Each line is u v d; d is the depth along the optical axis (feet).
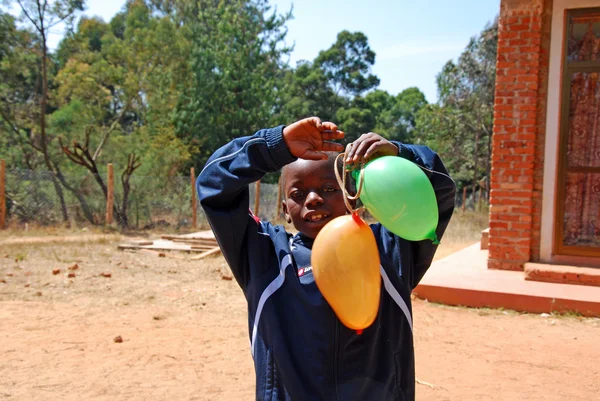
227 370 14.64
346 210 6.05
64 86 74.49
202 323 19.19
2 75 64.03
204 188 5.93
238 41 92.68
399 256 6.33
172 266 30.99
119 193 56.08
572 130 23.47
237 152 5.87
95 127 69.62
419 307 20.83
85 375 14.12
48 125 67.97
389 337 6.04
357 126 142.41
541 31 23.24
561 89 23.16
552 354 15.90
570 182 23.58
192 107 86.02
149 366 14.85
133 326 18.63
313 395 5.65
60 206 53.06
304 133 5.65
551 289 20.81
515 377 14.16
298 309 5.94
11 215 50.98
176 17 112.47
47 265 29.86
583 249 23.13
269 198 61.36
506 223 23.98
